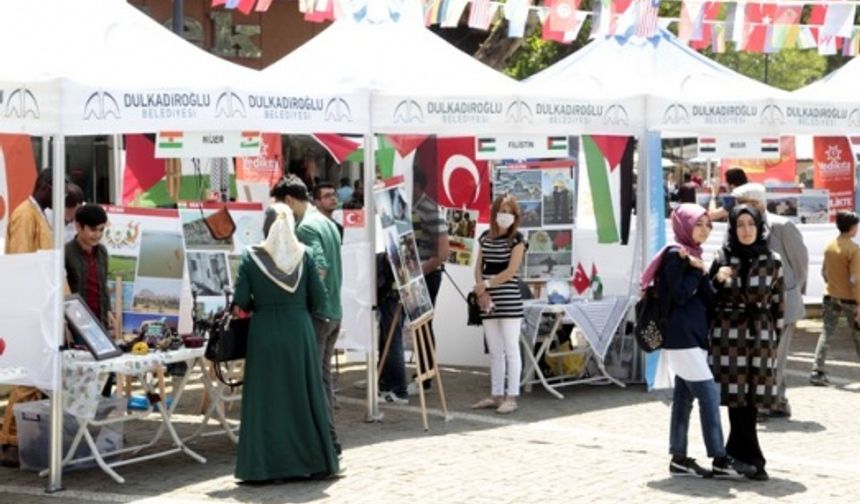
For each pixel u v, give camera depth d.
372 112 10.03
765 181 17.44
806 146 22.94
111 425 8.86
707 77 12.66
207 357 8.36
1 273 8.03
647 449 9.31
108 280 9.07
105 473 8.64
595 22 11.60
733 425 8.34
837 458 9.00
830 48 13.57
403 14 11.27
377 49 10.79
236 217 9.46
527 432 9.97
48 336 7.98
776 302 8.25
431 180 11.89
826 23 13.18
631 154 12.26
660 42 12.80
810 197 16.81
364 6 11.01
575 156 13.09
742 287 8.19
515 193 12.02
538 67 26.14
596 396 11.62
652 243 11.92
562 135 11.26
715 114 11.92
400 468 8.70
